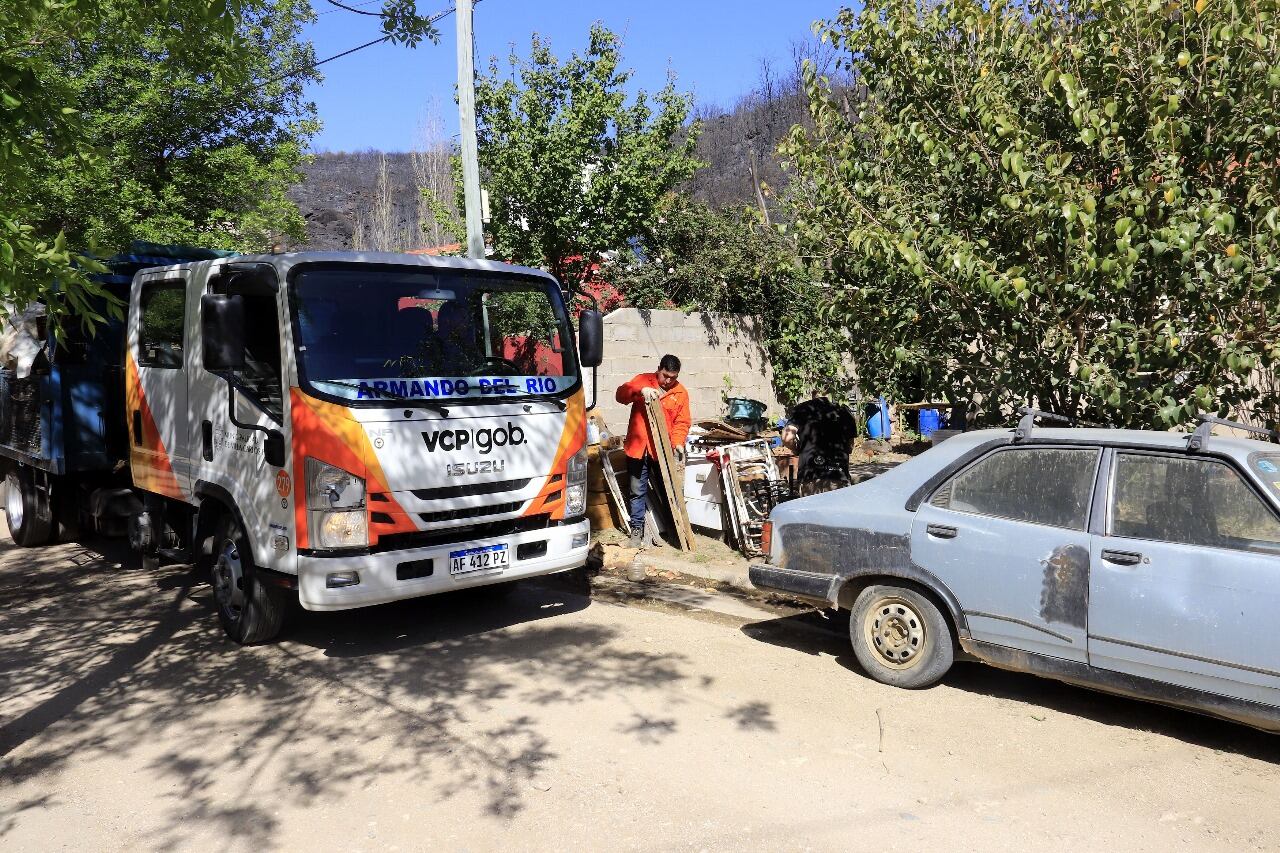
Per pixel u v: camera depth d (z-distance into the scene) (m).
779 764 4.45
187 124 14.77
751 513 8.59
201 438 6.58
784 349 15.40
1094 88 5.97
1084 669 4.72
